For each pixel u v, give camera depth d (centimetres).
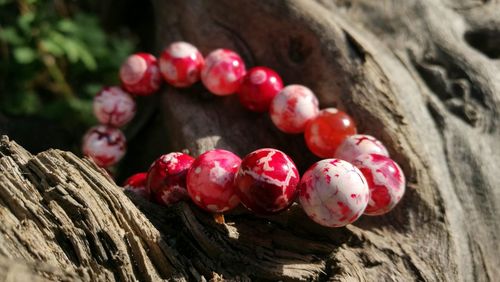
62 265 11
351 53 16
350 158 14
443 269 13
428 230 14
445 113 16
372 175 13
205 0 19
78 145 21
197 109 17
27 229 11
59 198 12
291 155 16
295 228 13
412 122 16
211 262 12
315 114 15
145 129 19
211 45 19
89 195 12
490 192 15
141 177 14
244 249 13
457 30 18
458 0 19
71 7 29
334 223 12
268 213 12
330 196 12
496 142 16
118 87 17
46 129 21
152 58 17
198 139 16
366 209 13
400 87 16
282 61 17
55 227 12
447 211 14
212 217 13
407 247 14
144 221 12
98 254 12
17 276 10
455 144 16
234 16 18
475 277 14
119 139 17
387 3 18
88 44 26
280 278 12
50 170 12
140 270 12
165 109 18
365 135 14
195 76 17
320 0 18
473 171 15
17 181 12
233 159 13
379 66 16
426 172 15
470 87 17
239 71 16
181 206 13
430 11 18
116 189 13
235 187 12
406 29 18
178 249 13
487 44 18
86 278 11
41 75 28
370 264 13
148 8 24
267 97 16
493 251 14
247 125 17
